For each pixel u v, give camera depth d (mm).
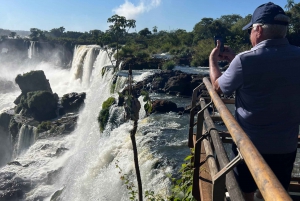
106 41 41312
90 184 12609
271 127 2609
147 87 23703
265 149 2652
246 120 2674
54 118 30203
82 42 68312
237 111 2783
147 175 10070
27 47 82500
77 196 12680
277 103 2543
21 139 27922
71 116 28297
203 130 3826
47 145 22594
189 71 30734
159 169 10094
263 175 1458
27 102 31016
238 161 1896
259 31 2637
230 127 2088
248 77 2559
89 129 21891
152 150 11523
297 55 2557
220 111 2484
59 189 15578
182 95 22375
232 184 2004
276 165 2709
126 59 34625
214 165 2574
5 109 34688
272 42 2576
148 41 60500
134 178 10523
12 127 29562
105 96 25547
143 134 13625
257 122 2631
